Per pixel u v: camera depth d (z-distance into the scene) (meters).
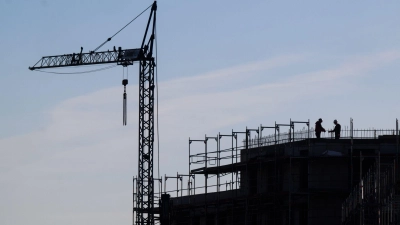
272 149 198.50
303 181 193.38
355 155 184.62
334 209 187.25
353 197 157.75
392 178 134.62
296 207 191.25
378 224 136.38
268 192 195.12
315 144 189.50
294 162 191.88
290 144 192.75
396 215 130.25
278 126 195.88
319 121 191.75
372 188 145.25
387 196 133.00
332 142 189.25
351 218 161.38
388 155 179.25
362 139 188.12
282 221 195.12
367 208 141.25
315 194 186.38
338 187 187.50
